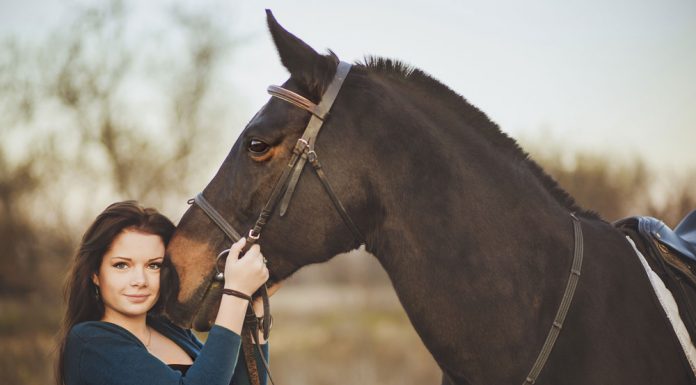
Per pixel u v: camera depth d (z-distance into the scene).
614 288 1.95
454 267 1.93
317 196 2.01
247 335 2.20
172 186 15.85
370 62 2.17
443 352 1.97
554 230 2.00
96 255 2.19
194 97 16.05
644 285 1.97
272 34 2.05
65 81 14.57
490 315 1.91
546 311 1.92
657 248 2.01
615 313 1.91
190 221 2.11
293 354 11.81
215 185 2.12
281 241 2.04
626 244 2.07
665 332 1.91
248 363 2.21
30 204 13.90
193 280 2.07
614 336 1.88
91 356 2.06
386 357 11.06
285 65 2.06
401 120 2.02
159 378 2.01
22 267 13.29
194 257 2.07
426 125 2.04
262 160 2.02
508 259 1.94
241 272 1.98
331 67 2.06
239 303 1.98
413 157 2.00
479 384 1.94
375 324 15.28
